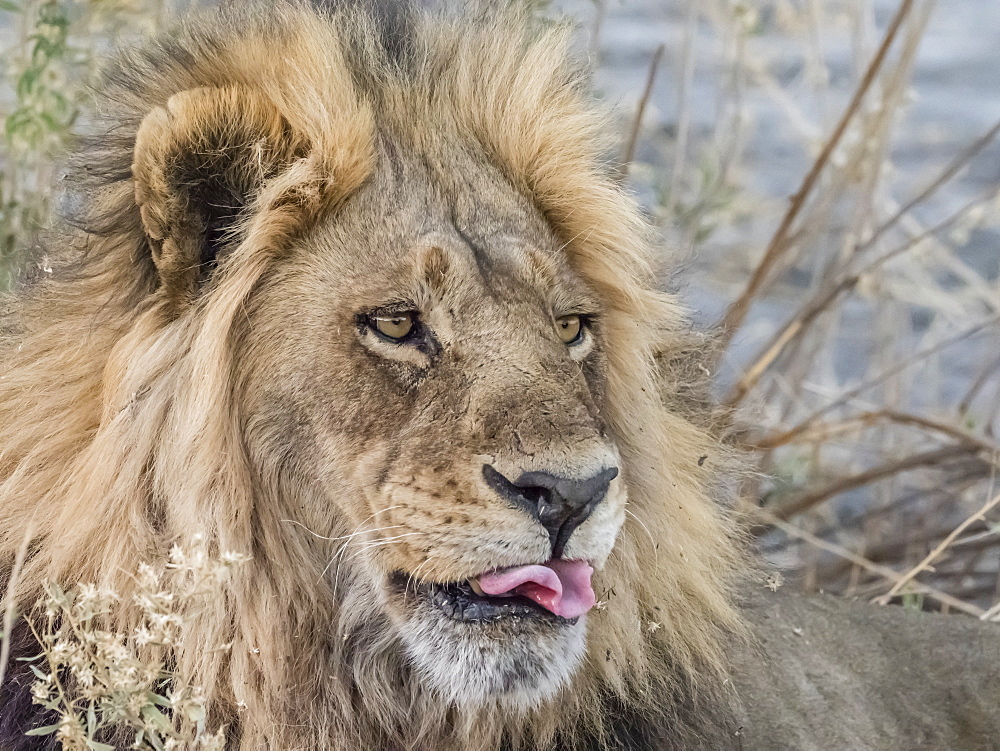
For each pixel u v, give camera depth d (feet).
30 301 20.79
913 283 44.73
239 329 19.31
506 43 21.80
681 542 21.77
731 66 44.86
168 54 21.04
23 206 28.22
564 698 20.74
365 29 20.99
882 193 42.04
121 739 19.21
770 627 25.59
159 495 19.21
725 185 42.57
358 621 19.80
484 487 18.08
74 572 19.26
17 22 33.53
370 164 19.62
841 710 24.59
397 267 19.10
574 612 18.17
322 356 19.02
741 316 35.35
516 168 20.99
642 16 73.31
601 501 18.53
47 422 19.83
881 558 35.12
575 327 20.65
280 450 19.34
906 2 34.37
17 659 18.51
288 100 19.57
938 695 26.20
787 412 36.78
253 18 20.92
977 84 80.79
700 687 22.35
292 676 19.69
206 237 19.45
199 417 18.79
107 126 20.79
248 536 19.26
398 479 18.56
